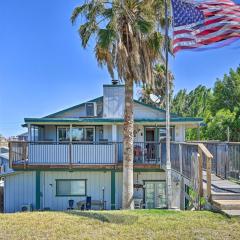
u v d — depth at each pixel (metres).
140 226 7.52
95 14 16.31
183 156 13.51
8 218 8.52
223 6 11.88
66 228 7.44
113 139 20.55
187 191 12.90
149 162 19.73
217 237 6.53
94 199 20.12
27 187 20.36
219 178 12.22
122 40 16.17
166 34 14.30
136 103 22.12
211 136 39.91
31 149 19.31
